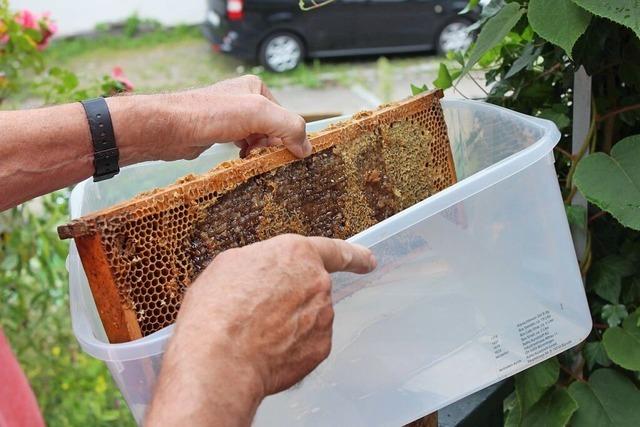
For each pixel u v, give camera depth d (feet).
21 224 10.56
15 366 3.73
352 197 4.55
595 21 4.66
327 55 32.12
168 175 5.16
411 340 4.06
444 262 4.03
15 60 10.47
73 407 11.14
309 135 4.41
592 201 4.43
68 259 4.17
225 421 2.98
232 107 4.14
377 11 31.01
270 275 3.30
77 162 4.01
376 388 4.05
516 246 4.23
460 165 5.44
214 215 3.95
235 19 30.94
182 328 3.16
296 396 3.85
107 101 4.05
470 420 5.46
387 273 3.92
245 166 4.03
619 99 5.29
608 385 4.96
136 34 39.58
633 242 5.35
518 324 4.30
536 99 5.82
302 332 3.35
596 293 5.30
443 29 31.53
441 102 5.33
